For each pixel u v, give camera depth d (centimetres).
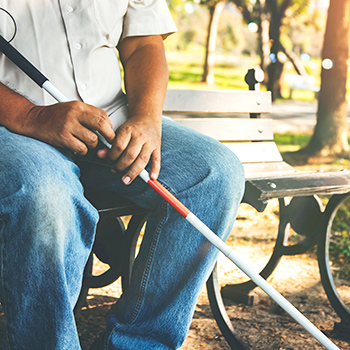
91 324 263
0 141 164
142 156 181
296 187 230
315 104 2377
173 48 5062
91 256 255
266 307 300
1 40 181
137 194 197
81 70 199
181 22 5078
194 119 282
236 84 2875
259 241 441
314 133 965
